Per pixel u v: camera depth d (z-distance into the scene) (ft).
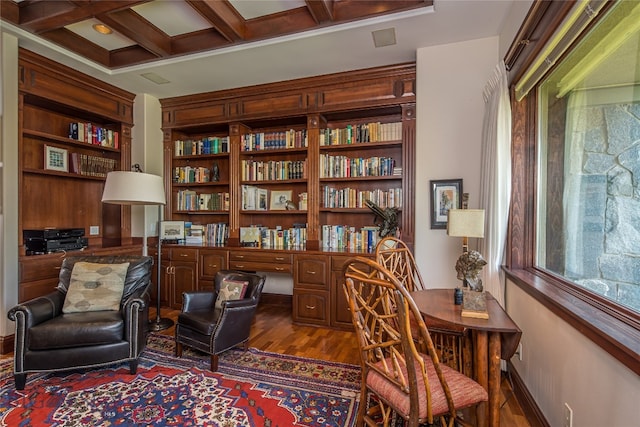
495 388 4.94
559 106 6.73
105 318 7.89
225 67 11.03
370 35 9.09
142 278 9.52
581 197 5.82
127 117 13.44
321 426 5.95
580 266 5.81
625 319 4.16
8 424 5.96
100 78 11.94
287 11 8.91
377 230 11.68
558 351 5.13
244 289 9.43
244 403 6.64
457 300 5.98
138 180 10.08
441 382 4.17
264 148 13.00
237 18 9.03
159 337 10.28
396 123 11.39
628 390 3.46
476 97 9.45
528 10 6.63
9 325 9.18
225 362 8.48
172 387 7.23
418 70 9.93
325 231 12.37
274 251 11.96
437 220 9.83
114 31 9.83
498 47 9.20
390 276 3.95
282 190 13.80
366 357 5.06
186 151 14.26
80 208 12.71
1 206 9.20
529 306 6.39
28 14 8.68
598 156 5.32
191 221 15.21
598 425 4.03
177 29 9.73
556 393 5.20
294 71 11.36
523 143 7.76
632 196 4.46
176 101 13.93
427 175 9.94
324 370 8.07
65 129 12.24
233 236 13.20
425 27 8.72
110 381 7.47
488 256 7.89
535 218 7.69
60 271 9.35
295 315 11.66
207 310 9.28
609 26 4.80
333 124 13.08
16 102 9.52
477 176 9.51
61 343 7.24
